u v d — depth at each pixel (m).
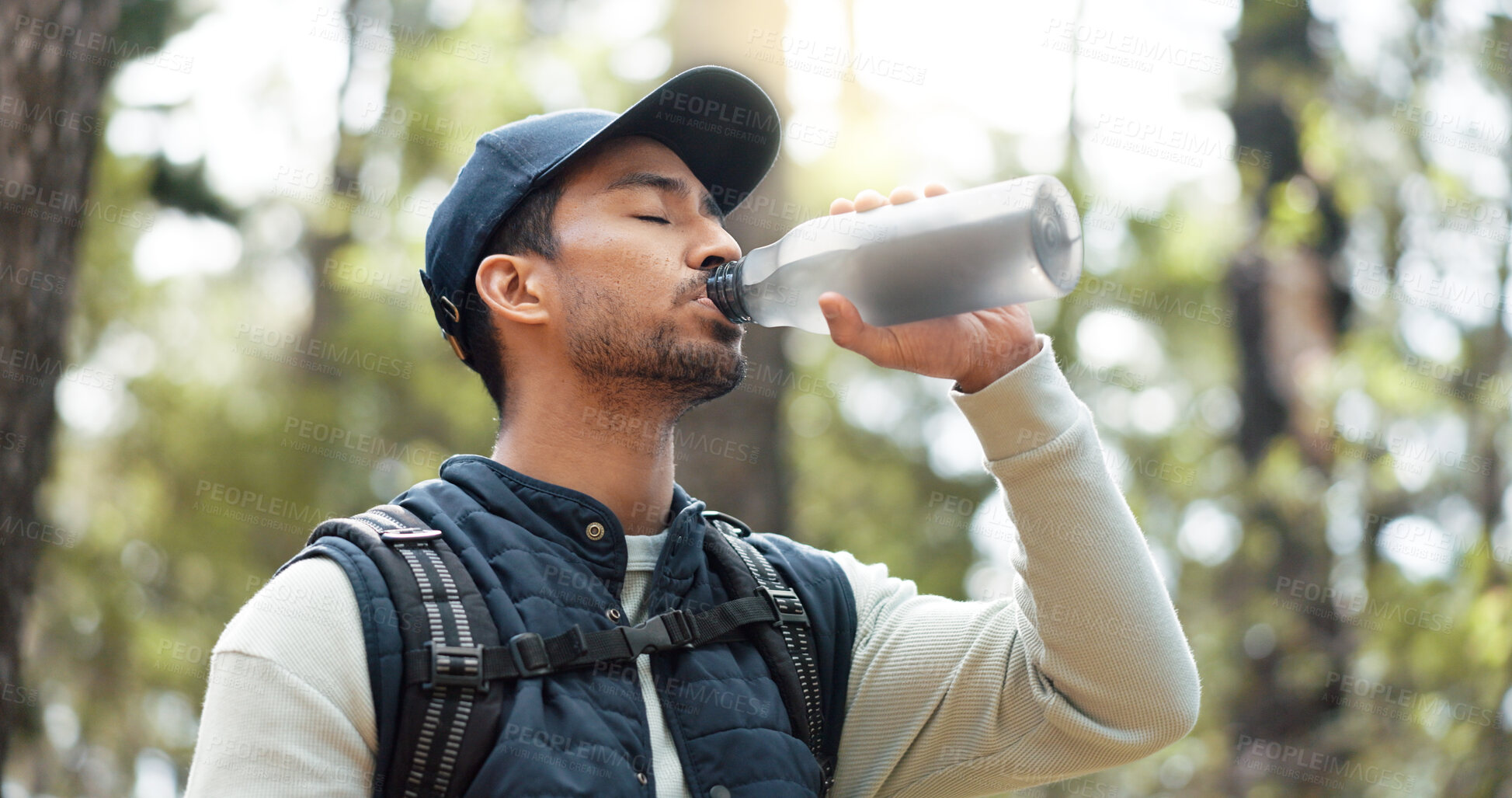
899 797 1.53
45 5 3.17
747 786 1.30
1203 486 7.24
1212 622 6.77
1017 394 1.39
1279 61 7.04
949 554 7.71
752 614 1.41
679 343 1.42
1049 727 1.45
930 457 8.38
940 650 1.54
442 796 1.21
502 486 1.40
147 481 7.14
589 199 1.47
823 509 8.29
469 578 1.30
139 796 6.23
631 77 6.52
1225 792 6.27
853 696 1.54
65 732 6.02
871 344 1.38
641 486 1.46
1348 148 7.00
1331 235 7.44
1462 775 4.98
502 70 6.89
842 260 1.44
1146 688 1.39
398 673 1.23
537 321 1.45
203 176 6.53
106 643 6.30
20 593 3.16
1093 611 1.38
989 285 1.40
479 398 7.52
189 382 7.63
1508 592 5.20
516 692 1.25
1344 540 6.52
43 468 3.22
